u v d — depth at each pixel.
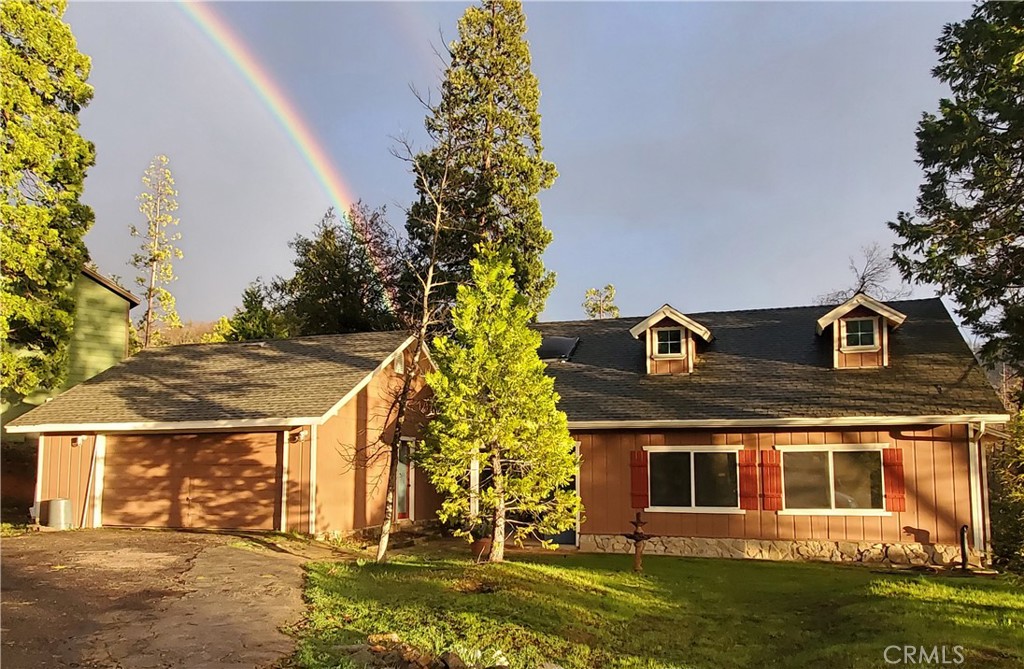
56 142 19.41
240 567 11.48
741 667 7.68
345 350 19.88
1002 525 12.77
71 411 17.86
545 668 7.41
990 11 19.45
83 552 12.46
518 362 12.92
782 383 16.64
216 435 16.62
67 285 20.08
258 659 6.90
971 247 19.20
